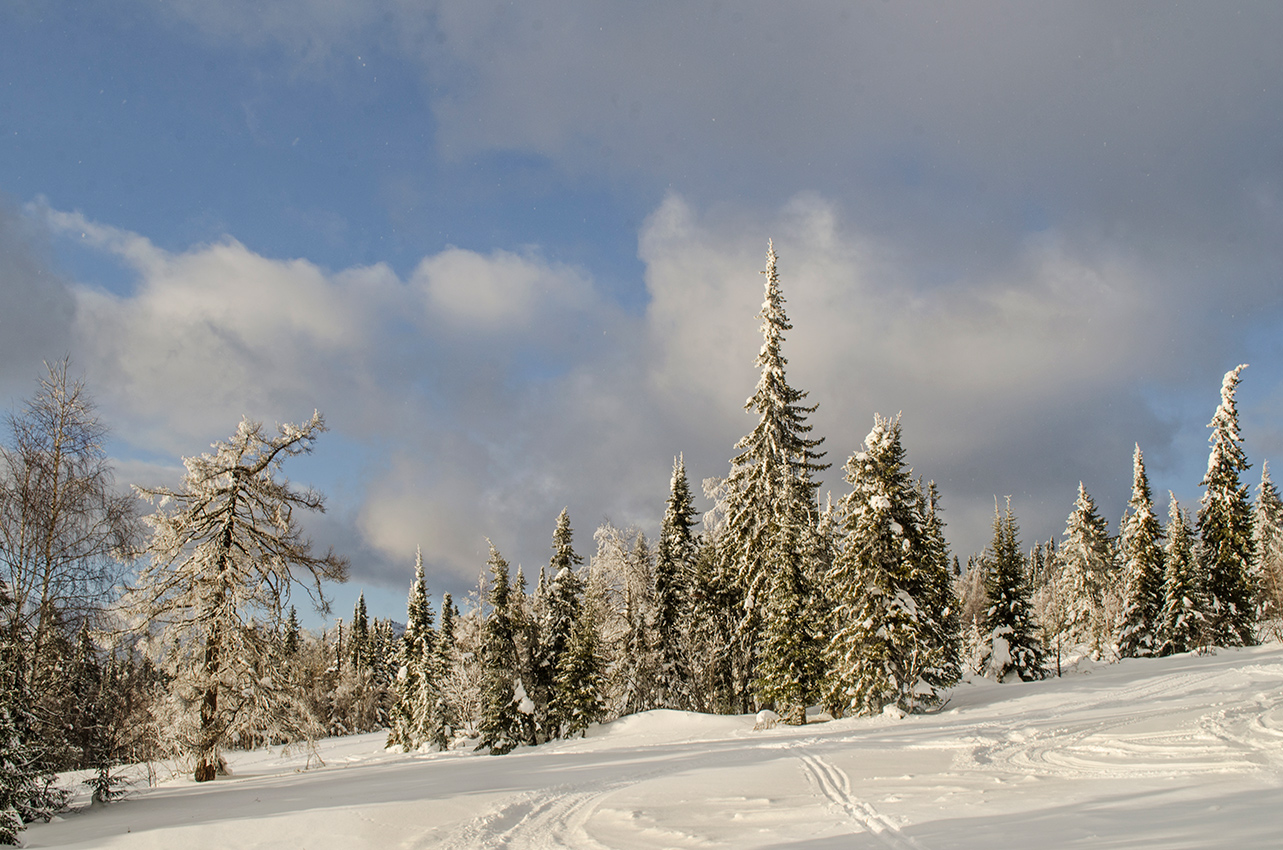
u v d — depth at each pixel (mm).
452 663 55562
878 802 14570
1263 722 19547
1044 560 96625
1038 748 19484
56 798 19531
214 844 14406
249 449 28734
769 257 40281
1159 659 49344
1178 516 63094
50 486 21562
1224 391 57906
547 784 19344
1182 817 10672
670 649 48750
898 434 36062
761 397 38656
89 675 23938
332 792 19531
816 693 35000
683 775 19969
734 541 40312
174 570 26719
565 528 52469
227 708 26656
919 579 34000
